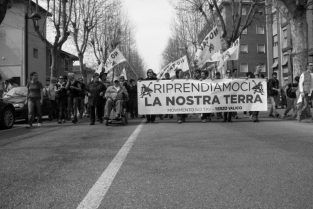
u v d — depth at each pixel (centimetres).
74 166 626
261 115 1736
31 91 1342
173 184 504
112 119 1336
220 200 435
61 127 1302
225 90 1408
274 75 1609
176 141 878
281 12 1681
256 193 460
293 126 1189
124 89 1360
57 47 2541
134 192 470
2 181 536
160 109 1409
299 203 422
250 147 781
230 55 1644
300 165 608
